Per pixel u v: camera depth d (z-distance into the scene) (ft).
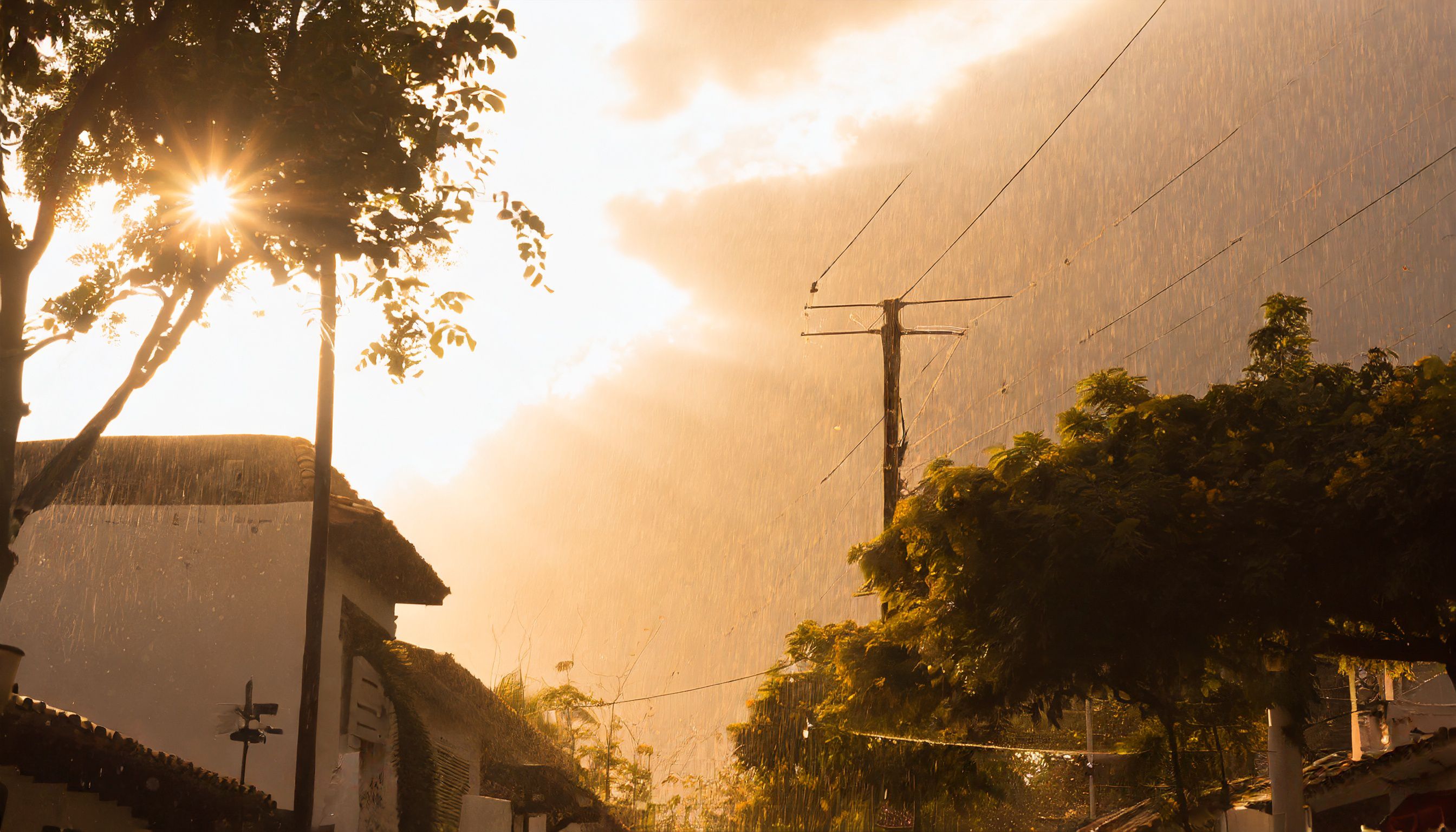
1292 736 40.40
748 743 94.58
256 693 51.42
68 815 33.45
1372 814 54.85
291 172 24.81
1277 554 33.45
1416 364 36.17
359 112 24.21
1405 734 65.31
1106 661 37.11
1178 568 34.65
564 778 80.18
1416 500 31.63
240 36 24.61
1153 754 57.52
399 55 25.58
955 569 39.14
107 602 52.39
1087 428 42.14
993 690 41.55
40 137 25.80
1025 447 39.34
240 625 52.37
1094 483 36.91
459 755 70.23
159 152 24.84
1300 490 34.24
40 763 31.53
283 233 25.45
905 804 80.02
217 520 53.78
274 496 54.49
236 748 50.70
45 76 25.71
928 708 48.80
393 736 61.11
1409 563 31.58
